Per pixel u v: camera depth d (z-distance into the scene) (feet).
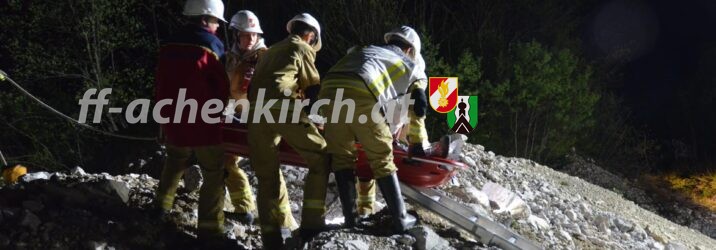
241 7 66.13
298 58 18.10
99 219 18.99
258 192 18.71
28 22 58.54
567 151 55.06
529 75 52.34
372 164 18.37
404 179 19.83
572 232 26.58
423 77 18.61
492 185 26.78
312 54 18.34
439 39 59.62
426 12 61.67
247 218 20.90
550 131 52.60
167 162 19.69
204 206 18.83
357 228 18.65
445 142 19.26
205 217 18.85
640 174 59.11
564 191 35.86
